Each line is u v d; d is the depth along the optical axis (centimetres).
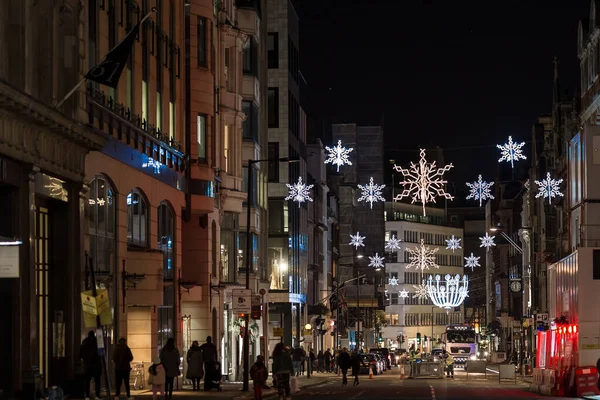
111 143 4088
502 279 17662
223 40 6281
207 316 5803
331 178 14238
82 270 3750
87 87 3803
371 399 4612
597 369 3847
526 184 13650
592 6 7681
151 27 4722
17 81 3228
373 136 17012
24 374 3253
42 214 3628
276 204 9225
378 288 16512
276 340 9106
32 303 3284
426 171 6756
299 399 4628
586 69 8044
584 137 3941
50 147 3416
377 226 16900
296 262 9481
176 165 5184
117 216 4209
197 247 5772
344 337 13925
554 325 4512
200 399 4144
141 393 4309
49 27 3481
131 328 4625
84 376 3572
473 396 4847
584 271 3928
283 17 9294
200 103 5541
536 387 5159
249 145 7381
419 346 19450
